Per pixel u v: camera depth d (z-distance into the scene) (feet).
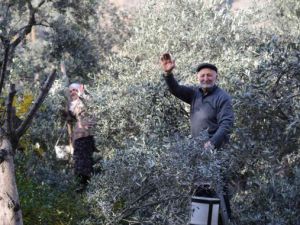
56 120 26.25
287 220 19.40
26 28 27.55
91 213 19.08
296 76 21.27
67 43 33.88
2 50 24.31
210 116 18.15
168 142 17.72
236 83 21.47
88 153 23.41
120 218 18.25
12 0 28.37
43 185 19.88
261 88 20.83
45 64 34.24
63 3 32.65
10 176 14.37
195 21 26.22
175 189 17.35
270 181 20.18
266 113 21.13
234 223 18.56
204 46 25.02
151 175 17.63
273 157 20.92
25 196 18.56
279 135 21.35
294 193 19.83
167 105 21.88
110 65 26.14
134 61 25.34
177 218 17.15
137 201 18.31
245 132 20.66
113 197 18.24
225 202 18.33
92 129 23.26
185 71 23.49
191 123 18.61
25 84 28.45
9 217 14.21
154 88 21.80
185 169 16.74
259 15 29.53
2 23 26.18
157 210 17.84
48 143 25.05
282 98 20.83
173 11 27.09
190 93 18.81
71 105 24.29
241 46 25.03
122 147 22.58
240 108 21.02
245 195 20.61
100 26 37.91
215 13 25.91
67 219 18.69
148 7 27.94
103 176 18.90
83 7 33.86
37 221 18.30
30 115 14.89
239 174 21.38
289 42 22.56
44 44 35.29
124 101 22.35
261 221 19.56
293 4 33.58
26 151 22.89
